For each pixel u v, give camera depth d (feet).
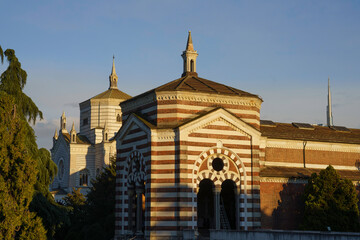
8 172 144.97
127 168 185.88
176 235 161.48
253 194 173.06
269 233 126.11
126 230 183.83
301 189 184.65
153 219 164.35
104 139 384.88
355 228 172.96
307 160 201.87
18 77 184.24
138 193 178.29
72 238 245.86
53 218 172.86
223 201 195.00
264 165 190.70
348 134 222.28
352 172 204.95
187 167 164.96
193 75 196.54
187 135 166.50
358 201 187.93
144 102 178.81
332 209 173.37
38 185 179.42
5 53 184.65
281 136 198.18
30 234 141.49
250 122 177.99
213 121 170.60
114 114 400.88
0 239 135.33
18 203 144.36
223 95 174.40
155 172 166.50
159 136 167.84
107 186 263.08
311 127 217.36
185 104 170.40
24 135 151.12
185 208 162.71
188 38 199.52
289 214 180.96
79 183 389.39
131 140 182.09
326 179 176.04
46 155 188.03
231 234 138.21
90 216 256.11
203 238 158.61
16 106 171.32
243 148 173.78
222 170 170.60
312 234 114.83
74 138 392.27
